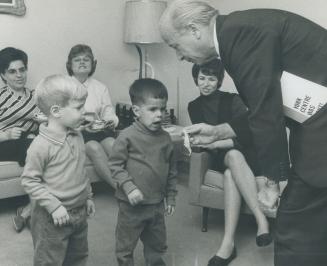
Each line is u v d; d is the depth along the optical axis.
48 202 1.86
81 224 2.01
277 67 1.46
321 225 1.57
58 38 3.88
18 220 2.95
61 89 1.88
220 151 2.90
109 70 4.18
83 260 2.11
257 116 1.46
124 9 4.15
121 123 3.94
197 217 3.22
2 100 3.32
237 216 2.62
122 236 2.27
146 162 2.21
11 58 3.26
